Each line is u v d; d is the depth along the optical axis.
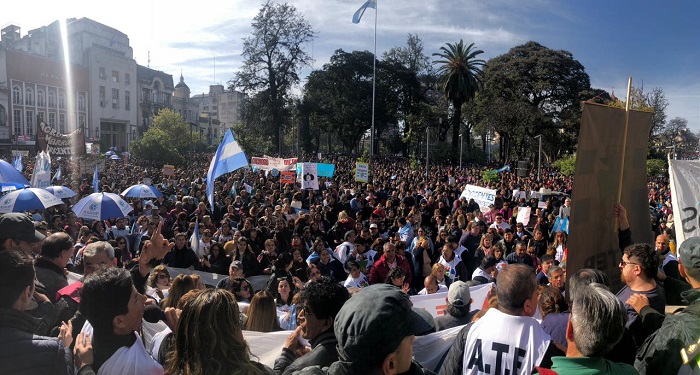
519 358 2.55
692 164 5.04
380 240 8.85
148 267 3.37
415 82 68.69
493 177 27.88
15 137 58.97
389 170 34.88
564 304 3.73
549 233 11.27
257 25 57.12
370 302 1.72
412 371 1.87
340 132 70.06
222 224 9.74
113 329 2.39
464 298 4.00
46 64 64.06
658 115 50.03
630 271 3.26
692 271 2.72
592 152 4.05
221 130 115.94
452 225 10.27
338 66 66.25
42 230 5.55
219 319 2.14
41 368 2.27
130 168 32.38
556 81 61.28
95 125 72.50
